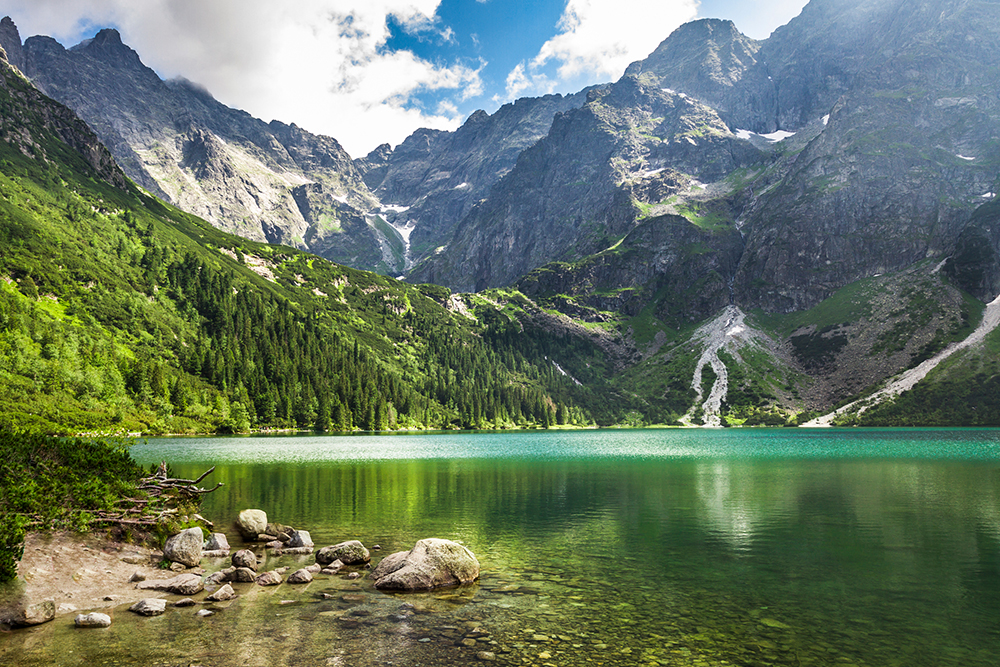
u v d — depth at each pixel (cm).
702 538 3391
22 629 1831
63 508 2700
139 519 2900
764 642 1778
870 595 2281
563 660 1620
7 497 2509
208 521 3622
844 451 11619
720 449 12675
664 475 7062
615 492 5450
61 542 2556
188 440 13988
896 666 1598
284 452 10888
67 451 3081
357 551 2862
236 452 10575
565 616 2016
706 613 2059
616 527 3728
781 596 2264
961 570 2667
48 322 16175
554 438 18488
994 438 16200
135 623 1902
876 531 3572
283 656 1625
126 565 2572
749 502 4803
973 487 5694
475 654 1658
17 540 2178
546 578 2530
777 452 11494
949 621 1983
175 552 2741
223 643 1720
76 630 1822
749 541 3300
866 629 1898
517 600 2206
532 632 1852
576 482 6278
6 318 14750
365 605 2134
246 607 2102
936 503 4700
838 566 2741
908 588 2383
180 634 1798
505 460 9550
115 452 3338
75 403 13312
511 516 4134
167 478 3503
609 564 2786
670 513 4266
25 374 13262
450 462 9088
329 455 10319
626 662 1609
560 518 4053
